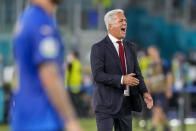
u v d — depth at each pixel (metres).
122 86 16.86
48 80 8.45
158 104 31.42
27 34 8.70
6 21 56.56
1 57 41.00
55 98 8.45
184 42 60.28
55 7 9.20
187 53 59.44
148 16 60.44
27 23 8.76
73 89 42.22
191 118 43.12
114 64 16.89
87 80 48.06
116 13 17.03
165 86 31.42
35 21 8.76
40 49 8.54
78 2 59.94
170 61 59.44
